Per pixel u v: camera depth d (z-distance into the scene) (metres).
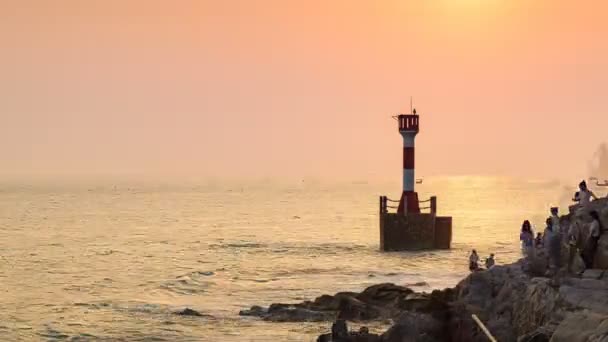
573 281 46.38
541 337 40.47
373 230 188.50
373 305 68.56
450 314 54.47
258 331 67.25
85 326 73.69
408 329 52.78
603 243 49.03
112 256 135.75
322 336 54.97
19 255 138.50
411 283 92.12
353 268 109.44
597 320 37.38
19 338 69.69
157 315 77.25
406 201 122.31
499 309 51.12
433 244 122.75
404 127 121.81
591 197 63.41
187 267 118.19
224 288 94.50
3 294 93.62
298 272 107.75
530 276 53.41
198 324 72.06
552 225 53.81
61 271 115.69
